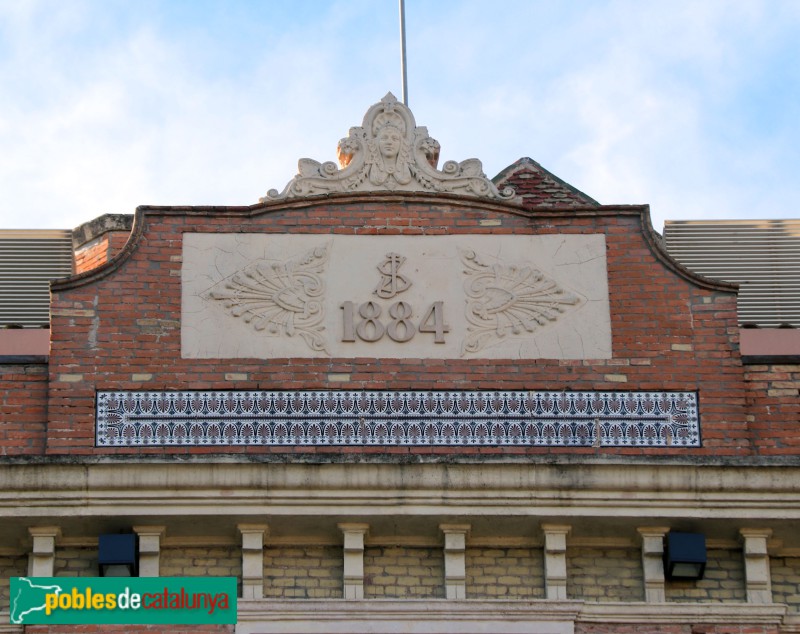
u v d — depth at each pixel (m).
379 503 20.81
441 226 22.42
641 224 22.44
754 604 20.89
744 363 21.98
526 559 21.16
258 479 20.73
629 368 21.89
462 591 20.86
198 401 21.53
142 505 20.70
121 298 21.91
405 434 21.50
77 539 21.02
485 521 20.92
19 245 26.50
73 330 21.73
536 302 22.12
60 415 21.41
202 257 22.14
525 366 21.84
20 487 20.59
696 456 20.98
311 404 21.58
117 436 21.36
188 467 20.72
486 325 22.00
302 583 20.97
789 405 21.83
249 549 20.81
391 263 22.22
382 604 20.70
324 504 20.80
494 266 22.27
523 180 24.88
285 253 22.22
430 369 21.80
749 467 20.92
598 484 20.86
